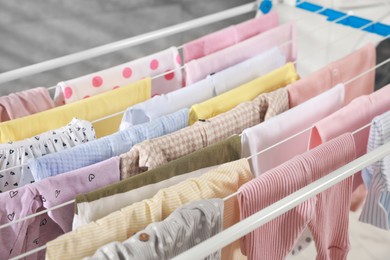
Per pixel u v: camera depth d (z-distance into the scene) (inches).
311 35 65.3
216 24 85.4
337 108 47.6
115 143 40.2
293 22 56.6
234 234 32.5
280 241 40.4
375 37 60.9
